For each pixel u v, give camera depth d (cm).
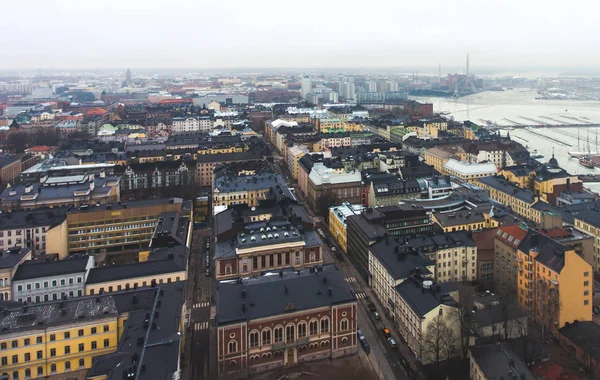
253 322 15738
